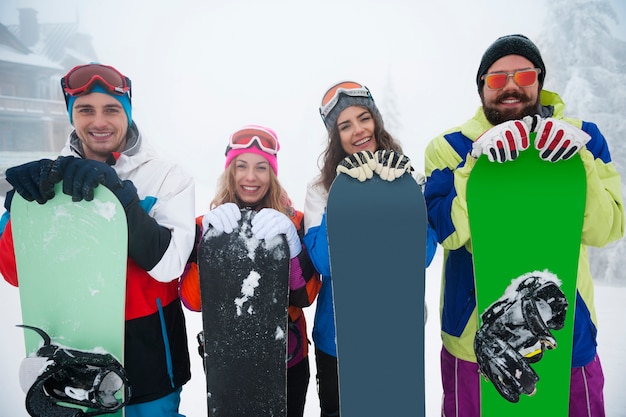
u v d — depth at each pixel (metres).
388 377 1.63
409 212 1.63
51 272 1.70
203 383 4.21
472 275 1.82
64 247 1.69
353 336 1.63
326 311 1.99
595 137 1.77
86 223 1.66
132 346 1.75
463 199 1.68
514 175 1.66
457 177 1.71
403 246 1.64
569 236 1.67
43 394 1.56
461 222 1.68
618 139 10.77
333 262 1.63
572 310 1.68
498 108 1.79
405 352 1.63
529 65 1.77
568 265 1.68
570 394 1.79
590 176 1.63
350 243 1.63
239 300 1.67
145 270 1.67
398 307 1.64
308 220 2.04
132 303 1.75
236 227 1.70
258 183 2.15
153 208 1.76
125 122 1.82
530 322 1.61
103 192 1.63
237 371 1.67
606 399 3.86
